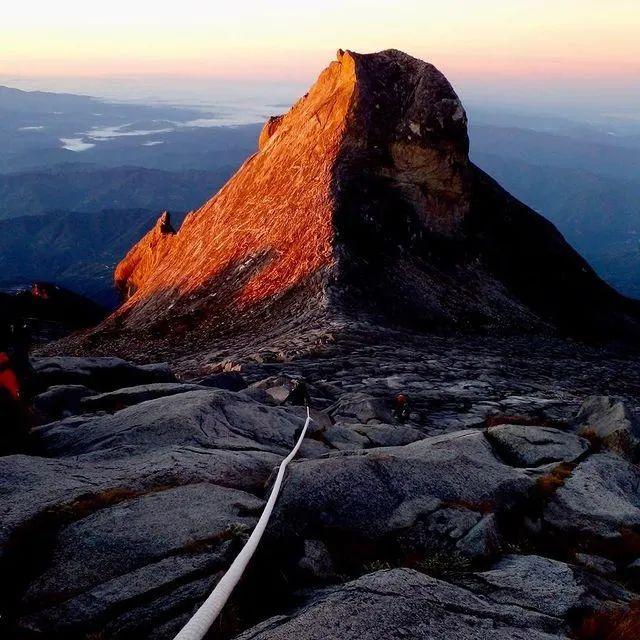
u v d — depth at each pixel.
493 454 12.55
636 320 62.62
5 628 5.74
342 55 60.38
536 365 35.66
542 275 59.50
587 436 14.55
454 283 49.88
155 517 7.14
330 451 11.52
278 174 58.75
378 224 49.16
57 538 6.75
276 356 30.48
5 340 12.18
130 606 5.95
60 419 12.75
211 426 10.83
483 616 6.02
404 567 7.02
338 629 5.30
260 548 6.97
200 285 52.12
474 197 61.41
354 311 40.00
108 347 48.41
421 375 27.45
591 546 9.52
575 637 6.16
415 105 54.25
